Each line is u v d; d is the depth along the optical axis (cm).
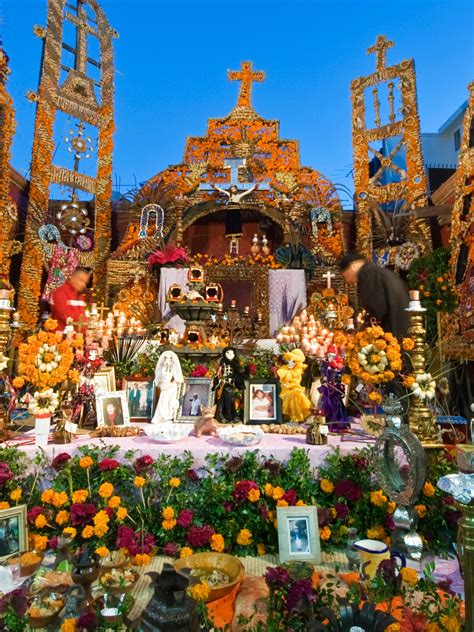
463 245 694
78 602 186
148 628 152
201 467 280
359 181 1055
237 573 219
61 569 215
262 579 227
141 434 323
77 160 1052
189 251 1102
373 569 221
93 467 277
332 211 1069
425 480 254
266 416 353
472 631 136
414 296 305
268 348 623
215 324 766
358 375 282
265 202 1077
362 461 271
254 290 962
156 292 980
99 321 497
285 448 283
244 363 408
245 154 1118
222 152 1131
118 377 415
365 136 1079
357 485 268
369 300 352
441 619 157
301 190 1088
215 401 369
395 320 341
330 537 263
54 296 478
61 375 290
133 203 1066
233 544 262
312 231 1053
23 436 328
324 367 352
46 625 180
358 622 156
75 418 337
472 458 183
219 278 968
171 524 256
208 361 424
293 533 251
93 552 224
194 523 264
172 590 157
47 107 1005
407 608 170
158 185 1077
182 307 441
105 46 1147
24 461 279
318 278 1010
